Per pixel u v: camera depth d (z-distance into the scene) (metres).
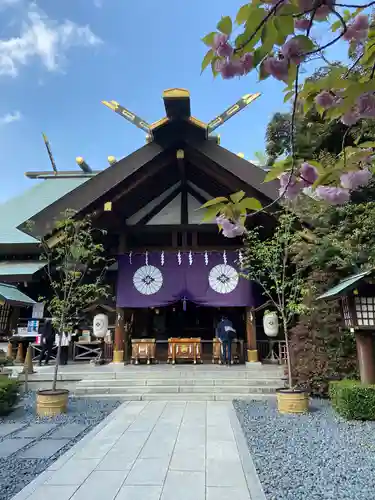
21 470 4.11
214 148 10.38
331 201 1.49
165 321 13.77
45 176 17.91
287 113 10.32
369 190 7.04
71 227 8.17
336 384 6.67
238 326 13.39
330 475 3.90
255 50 1.28
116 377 9.30
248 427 5.75
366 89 1.41
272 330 10.98
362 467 4.11
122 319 11.37
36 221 9.92
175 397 8.06
